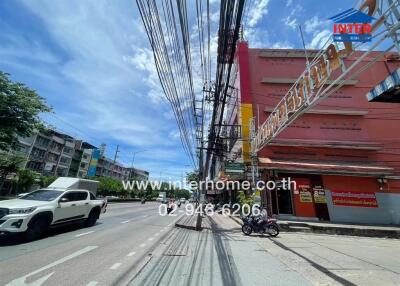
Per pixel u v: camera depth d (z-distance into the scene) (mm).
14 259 5801
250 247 8672
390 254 8375
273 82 19719
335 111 18688
